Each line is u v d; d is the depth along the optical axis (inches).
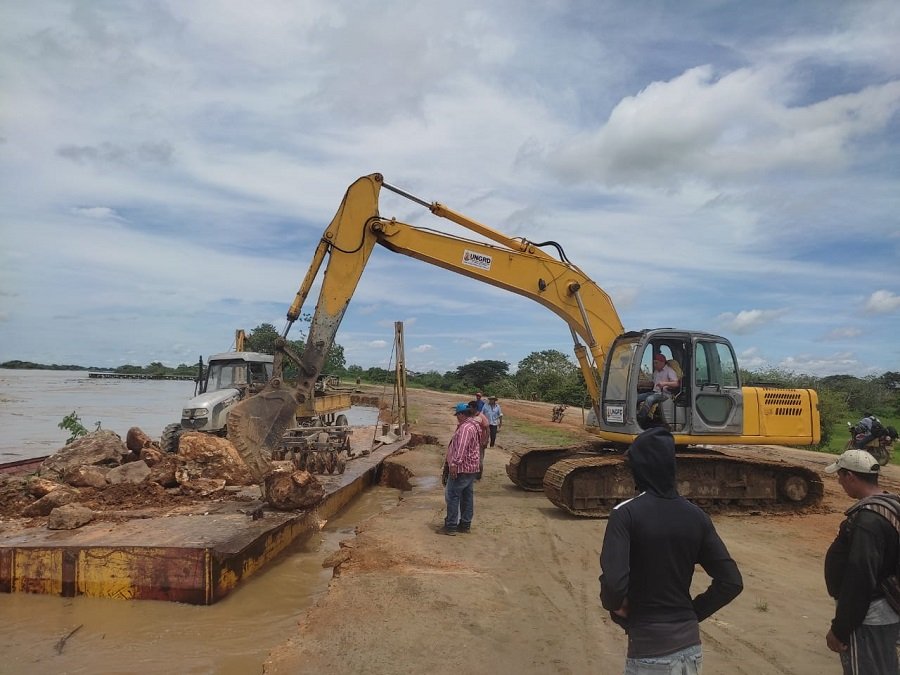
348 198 410.0
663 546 107.7
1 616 243.3
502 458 674.2
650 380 420.2
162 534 287.4
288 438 500.4
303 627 211.9
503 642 203.9
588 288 461.4
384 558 288.5
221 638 227.9
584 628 217.8
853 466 128.1
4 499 346.0
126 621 241.1
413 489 482.3
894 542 118.8
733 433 417.4
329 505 411.5
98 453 400.5
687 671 106.1
